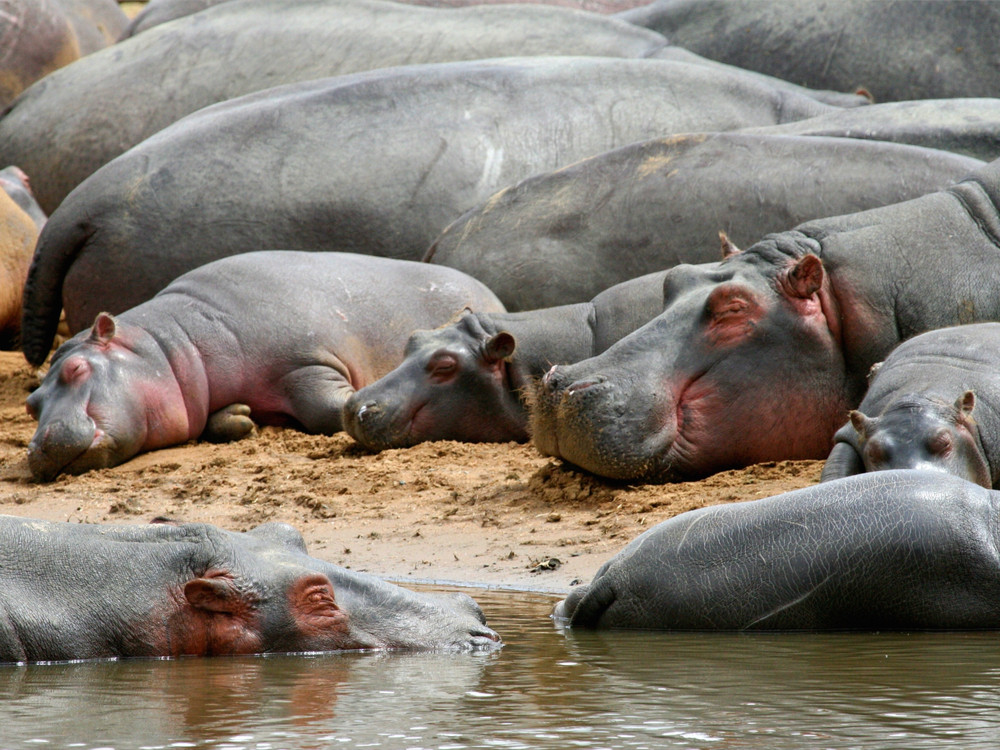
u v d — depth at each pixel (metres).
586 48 27.31
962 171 18.25
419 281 19.00
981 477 10.78
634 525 11.95
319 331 18.11
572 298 19.02
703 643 8.10
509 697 6.62
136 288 21.67
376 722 6.10
